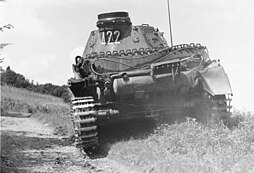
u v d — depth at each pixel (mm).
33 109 33438
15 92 46531
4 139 14227
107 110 10977
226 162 7414
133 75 10930
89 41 13750
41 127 20047
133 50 12016
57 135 16078
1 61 9852
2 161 9578
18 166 9016
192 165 7539
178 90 11344
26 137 15156
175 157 8312
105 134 11703
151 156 8672
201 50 12570
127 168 8406
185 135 9469
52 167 8883
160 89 11016
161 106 11469
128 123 12141
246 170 6844
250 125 9727
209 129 10102
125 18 13000
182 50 12297
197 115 11648
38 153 11023
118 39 12953
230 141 8781
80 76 11531
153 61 11906
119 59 11789
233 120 11328
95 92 11273
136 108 11352
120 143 10469
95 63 11680
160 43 13422
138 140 10430
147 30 13297
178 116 11742
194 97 11664
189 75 11312
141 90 10867
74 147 12242
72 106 11336
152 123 11852
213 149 8492
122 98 11086
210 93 11359
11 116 28125
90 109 10516
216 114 11367
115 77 10875
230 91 11312
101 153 10258
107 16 13031
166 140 9516
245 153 7934
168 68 10969
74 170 8508
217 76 11594
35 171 8445
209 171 7023
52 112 30844
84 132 10344
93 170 8414
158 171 7609
